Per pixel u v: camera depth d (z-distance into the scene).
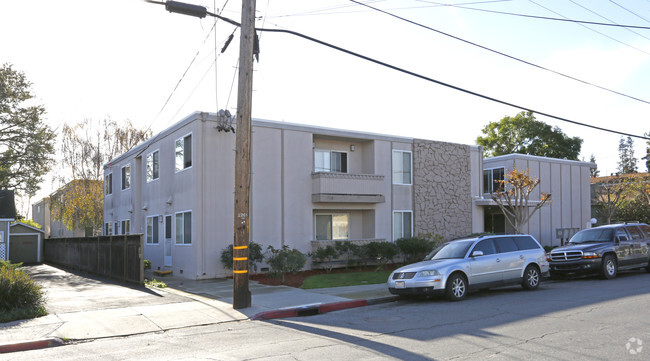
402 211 23.84
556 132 44.50
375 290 14.77
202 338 9.01
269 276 17.73
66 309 11.69
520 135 44.84
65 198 39.09
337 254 20.69
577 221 32.56
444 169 25.53
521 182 23.30
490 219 31.28
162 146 22.91
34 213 68.56
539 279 14.77
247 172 12.14
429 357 6.99
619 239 17.44
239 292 11.88
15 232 34.41
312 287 15.74
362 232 23.72
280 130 20.72
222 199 19.30
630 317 9.40
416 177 24.42
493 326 9.09
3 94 37.66
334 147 23.23
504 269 13.92
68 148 38.22
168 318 10.82
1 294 10.80
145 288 15.89
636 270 19.52
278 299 13.18
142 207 25.58
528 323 9.22
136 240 17.08
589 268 16.48
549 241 30.69
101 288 16.03
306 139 21.39
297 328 9.77
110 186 32.69
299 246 20.83
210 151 19.22
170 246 21.52
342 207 22.19
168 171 22.02
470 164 26.70
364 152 23.89
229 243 19.28
